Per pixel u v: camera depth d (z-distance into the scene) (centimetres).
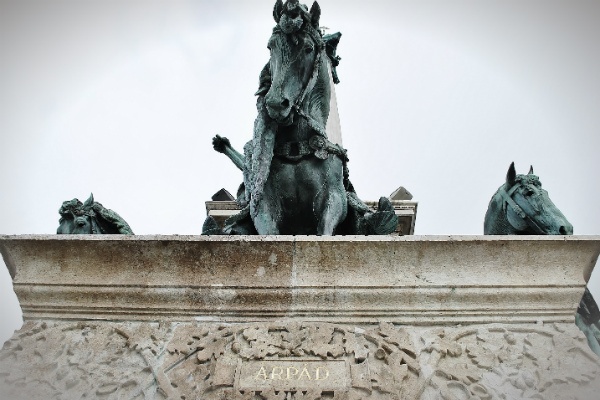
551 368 488
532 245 557
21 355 500
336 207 657
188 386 468
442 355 494
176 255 548
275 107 630
